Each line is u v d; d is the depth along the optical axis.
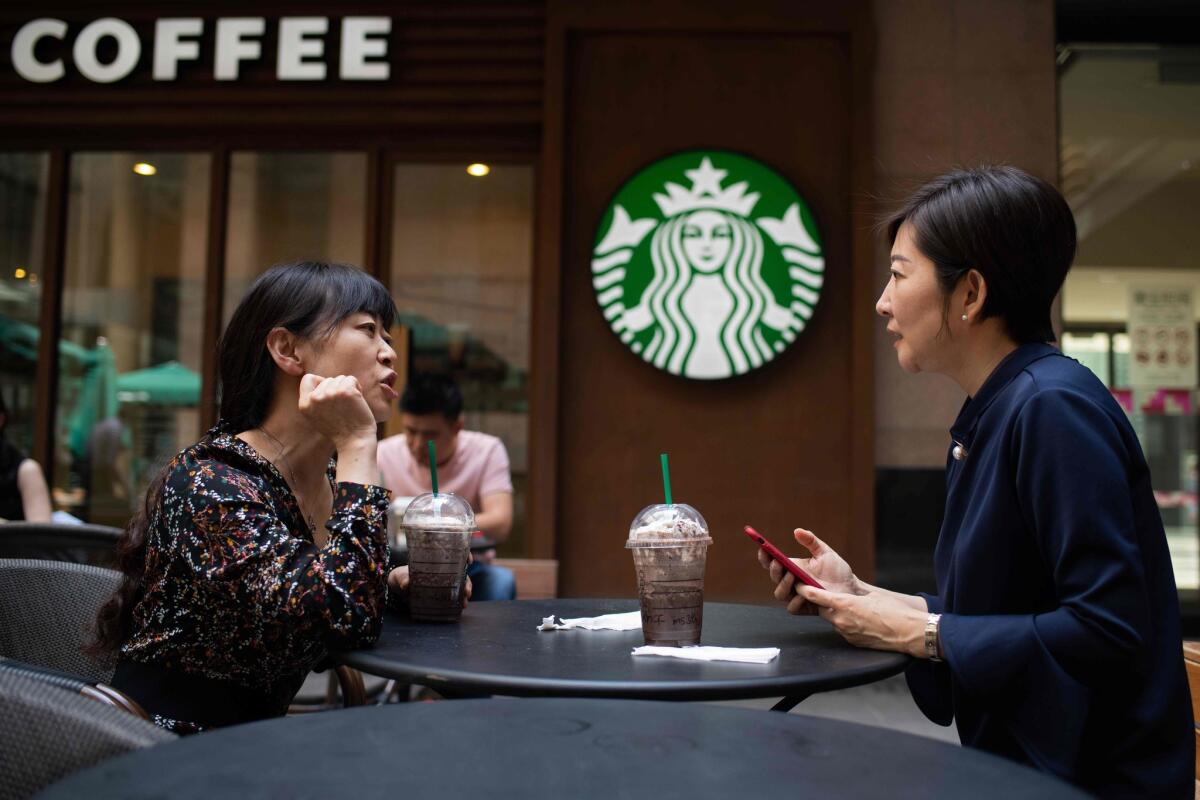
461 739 0.93
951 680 1.60
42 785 0.98
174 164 5.66
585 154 5.31
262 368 1.62
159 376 5.61
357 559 1.40
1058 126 5.25
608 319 5.20
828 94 5.28
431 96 5.37
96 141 5.65
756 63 5.30
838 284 5.20
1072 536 1.31
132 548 1.53
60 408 5.64
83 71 5.42
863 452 5.04
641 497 5.16
